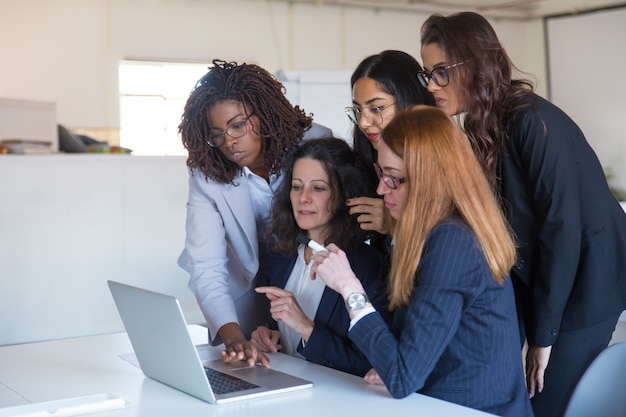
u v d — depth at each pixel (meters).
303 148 2.23
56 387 1.93
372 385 1.86
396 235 1.75
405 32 11.41
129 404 1.76
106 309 4.76
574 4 11.28
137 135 10.13
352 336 1.75
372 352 1.72
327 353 2.07
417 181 1.69
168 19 9.76
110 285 2.03
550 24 11.75
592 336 2.17
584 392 1.78
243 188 2.40
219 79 2.25
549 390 2.21
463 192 1.68
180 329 1.74
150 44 9.68
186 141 2.31
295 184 2.22
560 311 2.10
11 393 1.89
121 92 9.96
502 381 1.73
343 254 1.81
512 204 2.15
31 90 9.10
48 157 4.58
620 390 1.81
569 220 2.04
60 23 9.20
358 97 2.21
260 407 1.71
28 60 9.07
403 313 1.80
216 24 10.05
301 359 2.17
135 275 4.82
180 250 4.94
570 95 11.55
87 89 9.41
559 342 2.19
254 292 2.62
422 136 1.69
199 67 10.31
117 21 9.49
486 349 1.72
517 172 2.14
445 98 2.15
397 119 1.75
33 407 1.76
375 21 11.15
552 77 11.77
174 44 9.82
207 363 2.12
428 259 1.68
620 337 3.63
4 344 4.50
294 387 1.83
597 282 2.13
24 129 6.12
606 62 11.08
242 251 2.46
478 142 2.13
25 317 4.56
